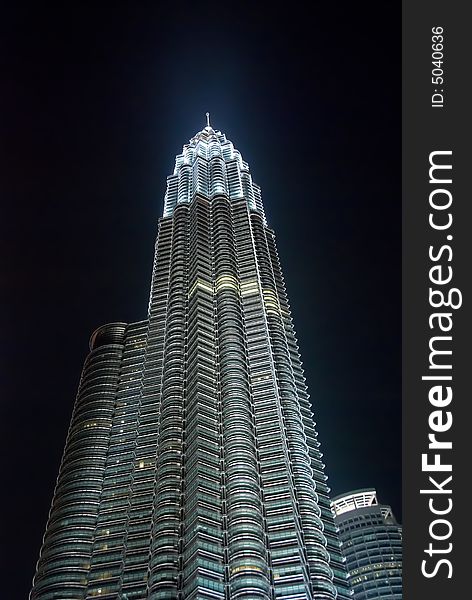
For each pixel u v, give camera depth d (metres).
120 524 185.00
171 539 166.62
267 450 195.62
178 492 181.88
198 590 148.12
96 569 172.12
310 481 189.12
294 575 158.38
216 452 190.88
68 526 187.50
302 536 169.38
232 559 157.75
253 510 172.00
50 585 171.88
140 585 163.38
